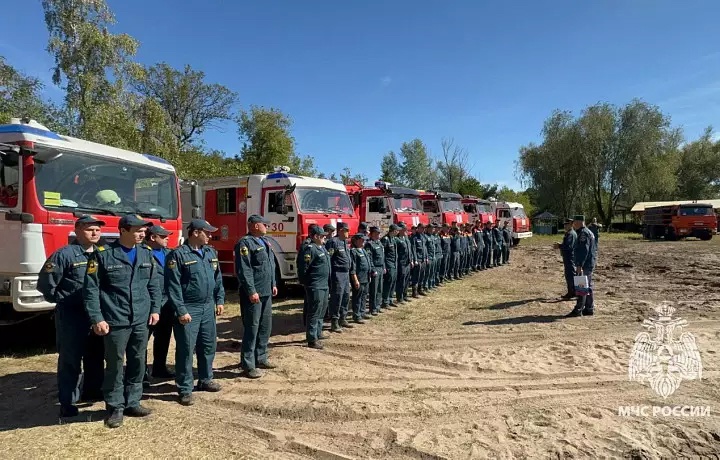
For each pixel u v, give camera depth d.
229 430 4.22
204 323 5.08
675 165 46.44
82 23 19.45
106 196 6.96
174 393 5.18
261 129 38.66
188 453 3.74
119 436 4.03
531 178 47.19
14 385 5.39
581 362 6.07
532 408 4.64
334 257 7.94
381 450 3.82
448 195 18.59
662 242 28.53
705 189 53.59
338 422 4.40
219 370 5.95
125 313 4.25
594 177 43.22
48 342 7.34
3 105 19.42
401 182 64.06
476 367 6.00
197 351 5.17
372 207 14.63
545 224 44.25
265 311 5.95
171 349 6.89
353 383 5.45
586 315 8.80
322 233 7.05
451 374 5.77
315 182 11.30
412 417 4.47
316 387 5.31
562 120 44.81
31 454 3.66
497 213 27.23
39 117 19.66
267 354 6.17
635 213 46.09
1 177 6.09
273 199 10.93
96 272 4.14
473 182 53.66
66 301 4.44
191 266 4.91
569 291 10.50
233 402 4.85
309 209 10.77
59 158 6.39
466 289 12.55
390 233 10.30
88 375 4.95
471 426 4.23
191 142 37.22
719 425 4.20
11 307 6.25
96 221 4.80
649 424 4.23
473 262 16.34
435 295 11.66
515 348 6.79
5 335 7.77
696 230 29.00
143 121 21.02
